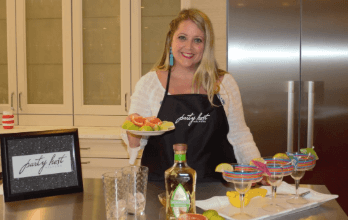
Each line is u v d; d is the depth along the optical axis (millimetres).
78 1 2713
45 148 1160
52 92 2836
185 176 908
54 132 1179
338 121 2418
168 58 1544
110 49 2760
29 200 1115
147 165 1460
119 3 2713
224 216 943
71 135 1203
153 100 1522
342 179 2445
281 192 1169
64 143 1190
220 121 1465
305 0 2389
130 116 1284
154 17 2688
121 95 2752
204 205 1022
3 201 1108
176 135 1430
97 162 2570
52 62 2814
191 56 1471
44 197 1139
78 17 2725
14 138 1124
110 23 2740
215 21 2516
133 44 2688
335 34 2381
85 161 2572
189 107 1447
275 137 2455
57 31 2789
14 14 2775
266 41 2438
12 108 2834
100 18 2742
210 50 1490
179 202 897
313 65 2408
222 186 1278
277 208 997
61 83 2824
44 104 2824
